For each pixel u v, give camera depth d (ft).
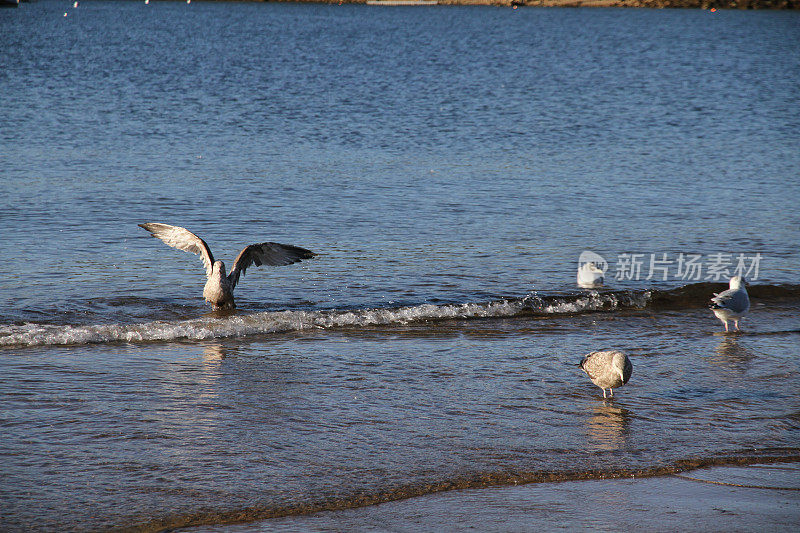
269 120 131.64
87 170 88.94
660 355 43.19
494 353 42.98
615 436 32.65
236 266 49.80
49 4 580.30
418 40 353.51
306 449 30.83
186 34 363.35
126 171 89.10
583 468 29.78
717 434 33.06
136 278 54.80
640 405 36.04
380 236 66.33
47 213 70.59
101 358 40.63
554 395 37.09
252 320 46.83
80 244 62.08
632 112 148.97
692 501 27.43
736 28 428.56
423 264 59.11
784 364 41.88
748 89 187.83
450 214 73.77
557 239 66.23
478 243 64.69
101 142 106.93
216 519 25.68
